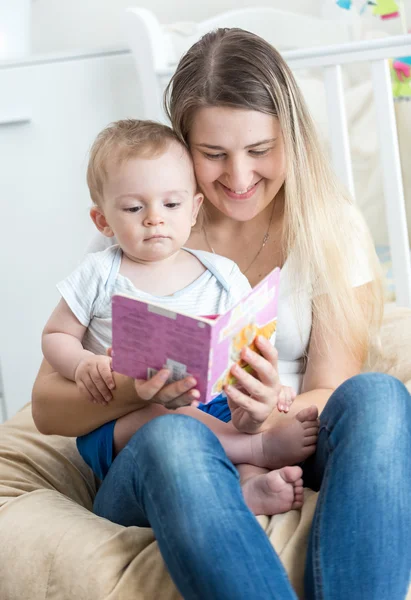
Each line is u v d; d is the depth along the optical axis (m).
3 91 2.11
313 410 1.23
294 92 1.35
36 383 1.35
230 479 1.04
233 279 1.35
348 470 1.05
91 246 1.49
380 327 1.57
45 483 1.41
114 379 1.21
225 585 0.94
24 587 1.12
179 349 1.06
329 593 0.99
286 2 2.71
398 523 1.02
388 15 2.47
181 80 1.37
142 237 1.28
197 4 2.74
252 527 1.00
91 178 1.32
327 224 1.38
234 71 1.29
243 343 1.11
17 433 1.54
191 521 0.98
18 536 1.16
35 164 2.14
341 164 1.87
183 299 1.31
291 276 1.41
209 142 1.31
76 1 2.80
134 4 2.77
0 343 2.27
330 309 1.40
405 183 2.49
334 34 2.52
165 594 1.05
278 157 1.34
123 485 1.13
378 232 2.45
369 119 2.42
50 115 2.11
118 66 2.06
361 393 1.14
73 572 1.09
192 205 1.33
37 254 2.19
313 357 1.42
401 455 1.06
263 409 1.16
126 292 1.30
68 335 1.31
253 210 1.38
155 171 1.26
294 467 1.15
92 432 1.30
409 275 1.89
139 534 1.12
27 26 2.28
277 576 0.97
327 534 1.02
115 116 2.09
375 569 1.00
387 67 1.78
